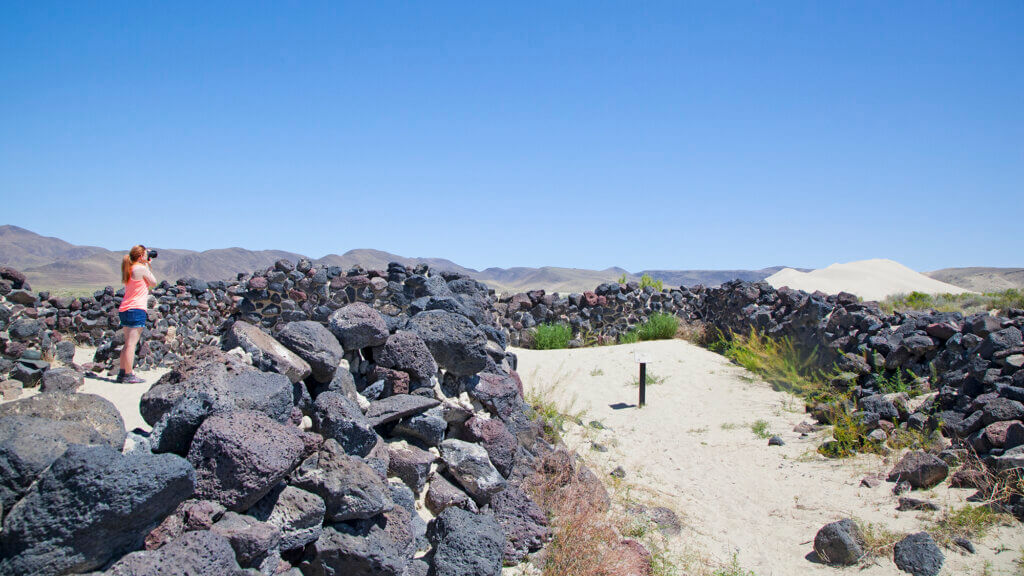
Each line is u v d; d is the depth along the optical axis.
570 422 8.42
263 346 3.86
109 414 3.02
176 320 12.42
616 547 4.68
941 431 6.53
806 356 10.80
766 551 5.10
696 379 11.55
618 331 17.12
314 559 3.23
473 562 3.62
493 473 4.57
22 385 8.63
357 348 4.70
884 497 5.75
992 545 4.57
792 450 7.48
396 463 4.27
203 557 2.47
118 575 2.32
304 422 3.90
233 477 2.86
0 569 2.26
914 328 8.37
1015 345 6.56
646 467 7.10
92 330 11.89
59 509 2.29
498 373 5.77
